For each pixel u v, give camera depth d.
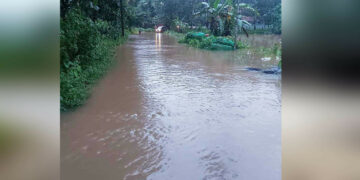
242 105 5.25
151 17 43.56
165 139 3.76
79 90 5.43
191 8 37.12
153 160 3.20
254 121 4.41
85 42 7.27
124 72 8.39
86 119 4.46
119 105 5.20
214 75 8.16
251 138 3.77
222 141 3.69
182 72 8.60
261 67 9.61
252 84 7.02
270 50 14.12
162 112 4.84
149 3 43.84
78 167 3.05
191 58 11.99
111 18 17.11
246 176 2.86
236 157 3.26
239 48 16.22
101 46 9.67
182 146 3.56
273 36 26.86
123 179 2.83
